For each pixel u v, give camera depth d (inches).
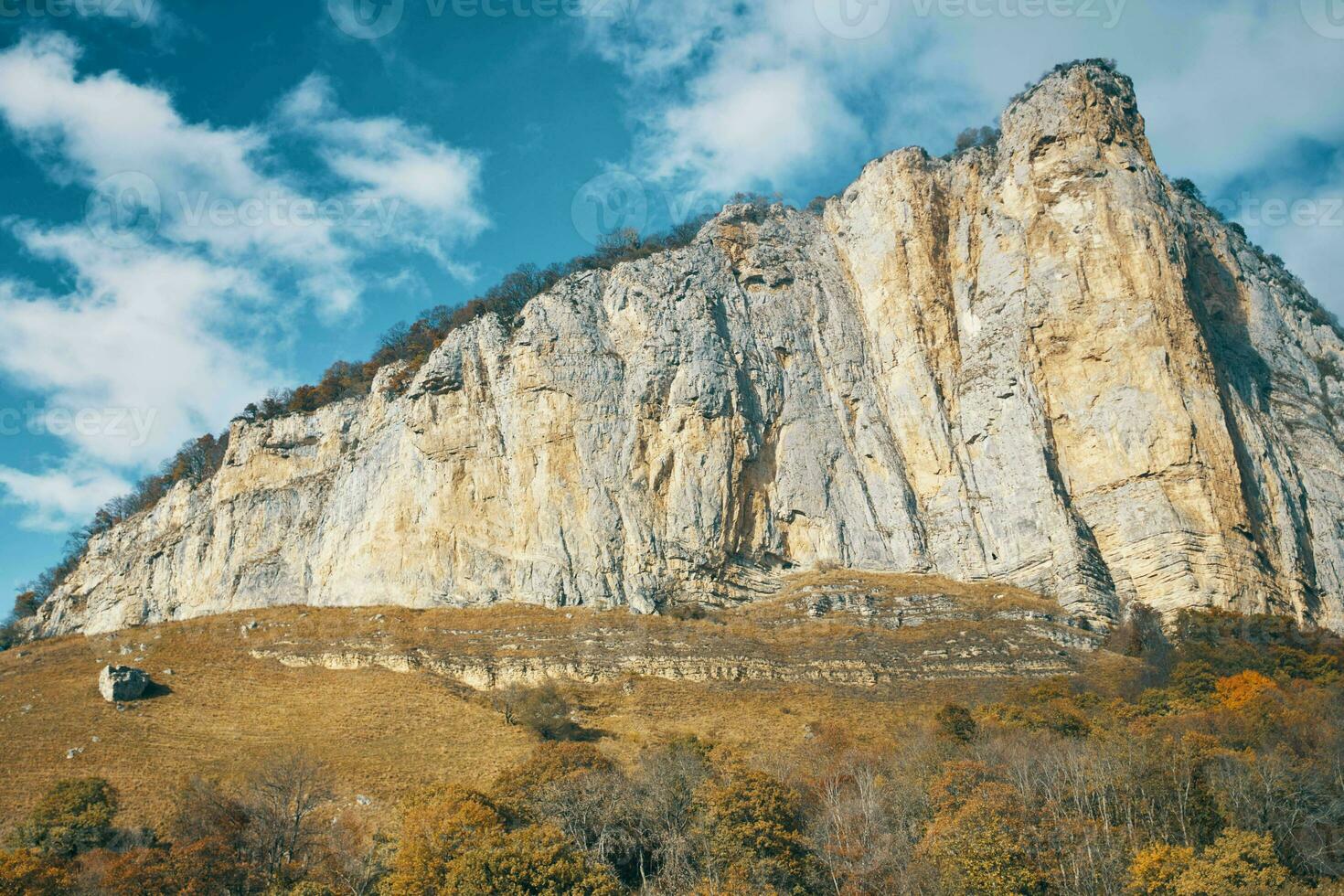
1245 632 3253.0
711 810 2060.8
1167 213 4222.4
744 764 2421.3
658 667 3341.5
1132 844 1945.1
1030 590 3715.6
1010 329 4160.9
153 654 3708.2
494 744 2815.0
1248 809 2004.2
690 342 4244.6
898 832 2033.7
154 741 2893.7
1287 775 2050.9
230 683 3376.0
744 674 3297.2
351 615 3932.1
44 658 3934.5
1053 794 2091.5
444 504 4146.2
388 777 2573.8
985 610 3577.8
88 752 2792.8
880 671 3260.3
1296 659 3011.8
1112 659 3253.0
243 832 2137.1
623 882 2020.2
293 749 2787.9
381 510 4279.0
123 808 2434.8
